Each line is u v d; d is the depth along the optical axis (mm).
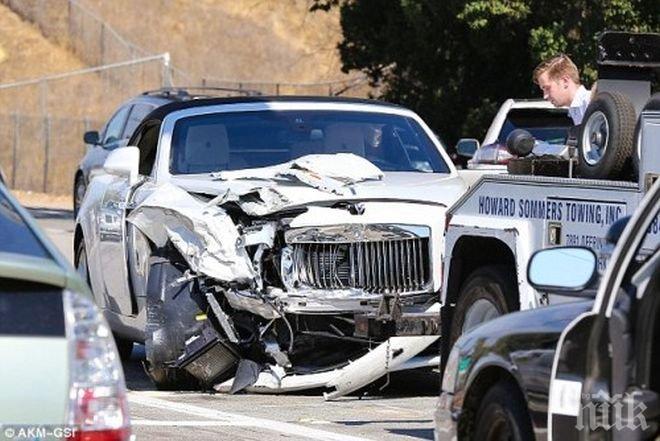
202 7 148750
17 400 10344
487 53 61844
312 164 27719
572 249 14117
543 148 29875
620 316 13266
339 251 26609
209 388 26969
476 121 63531
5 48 143125
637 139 20031
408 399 26625
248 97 30812
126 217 28828
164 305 26516
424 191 27375
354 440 21766
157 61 140250
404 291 26609
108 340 10766
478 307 23328
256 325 26516
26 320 10422
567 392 13641
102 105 139375
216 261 26203
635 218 13289
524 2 57344
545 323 14570
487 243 23422
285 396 26750
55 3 146125
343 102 31031
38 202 105938
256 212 26578
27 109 138750
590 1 54562
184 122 29953
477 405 15586
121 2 149375
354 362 26016
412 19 62688
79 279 10680
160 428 22844
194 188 27656
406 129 30750
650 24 54562
